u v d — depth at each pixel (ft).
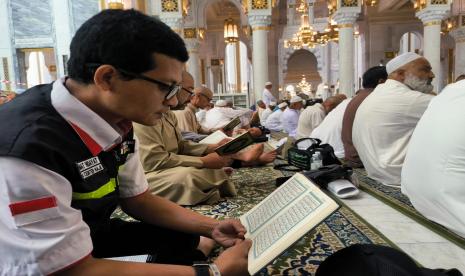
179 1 35.40
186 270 3.07
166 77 2.86
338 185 8.93
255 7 36.11
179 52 2.90
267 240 3.60
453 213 5.97
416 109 9.50
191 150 9.47
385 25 56.44
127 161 4.08
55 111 2.86
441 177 6.15
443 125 6.16
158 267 2.97
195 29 45.16
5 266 2.52
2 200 2.47
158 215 4.34
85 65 2.81
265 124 30.55
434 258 5.37
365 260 3.32
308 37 49.75
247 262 3.38
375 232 6.40
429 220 6.77
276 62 61.67
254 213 4.63
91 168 3.05
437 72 38.01
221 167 8.69
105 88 2.83
